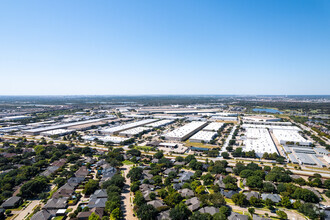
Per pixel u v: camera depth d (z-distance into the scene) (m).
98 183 111.00
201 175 124.50
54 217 85.75
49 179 119.69
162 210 87.25
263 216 84.56
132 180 116.88
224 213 83.69
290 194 98.31
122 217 85.38
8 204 91.19
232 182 110.06
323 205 93.31
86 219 83.56
